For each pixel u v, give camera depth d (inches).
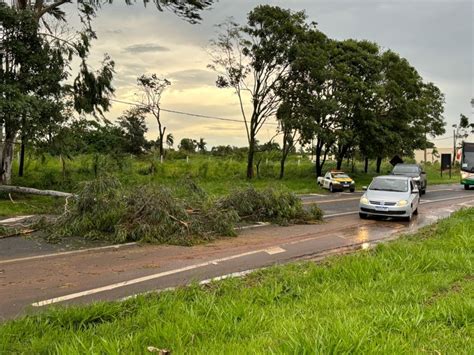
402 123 1521.9
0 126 695.1
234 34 1285.7
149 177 1012.5
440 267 285.6
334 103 1293.1
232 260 336.2
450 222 482.3
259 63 1293.1
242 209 527.8
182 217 419.5
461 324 180.1
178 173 1207.6
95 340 163.9
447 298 213.0
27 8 785.6
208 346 157.9
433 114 2135.8
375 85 1409.9
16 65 730.2
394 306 198.8
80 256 339.9
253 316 187.9
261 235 452.1
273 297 221.6
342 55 1425.9
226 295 226.2
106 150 950.4
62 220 423.2
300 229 496.7
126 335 169.8
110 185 429.1
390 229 517.0
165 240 396.5
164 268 306.7
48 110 713.6
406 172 1053.8
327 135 1341.0
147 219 406.6
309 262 306.2
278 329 171.8
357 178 1592.0
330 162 2034.9
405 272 267.4
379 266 276.7
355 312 193.3
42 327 180.9
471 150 1218.0
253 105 1344.7
